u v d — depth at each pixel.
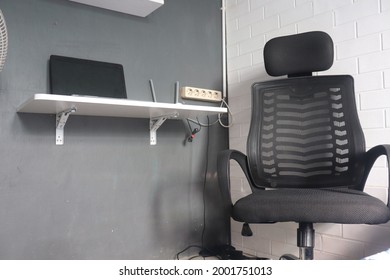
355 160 1.59
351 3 1.90
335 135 1.65
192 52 2.38
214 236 2.39
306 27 2.09
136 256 2.04
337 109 1.66
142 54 2.14
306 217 1.20
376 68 1.80
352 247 1.87
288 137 1.72
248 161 1.69
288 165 1.71
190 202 2.29
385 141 1.76
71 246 1.83
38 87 1.77
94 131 1.94
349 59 1.90
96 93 1.89
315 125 1.69
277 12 2.24
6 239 1.66
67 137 1.85
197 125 2.36
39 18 1.80
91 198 1.91
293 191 1.43
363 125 1.84
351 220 1.16
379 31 1.79
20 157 1.71
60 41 1.85
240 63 2.45
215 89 2.49
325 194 1.30
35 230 1.74
